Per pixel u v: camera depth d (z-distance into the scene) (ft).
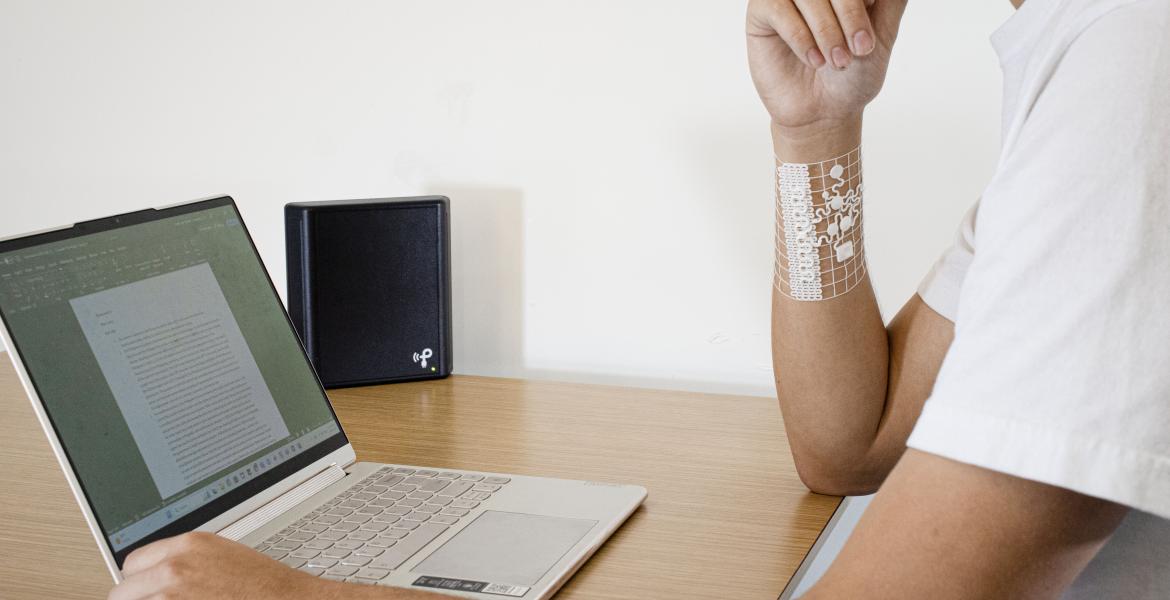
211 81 4.75
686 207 4.24
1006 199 1.82
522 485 3.09
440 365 4.31
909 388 3.15
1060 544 1.78
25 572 2.68
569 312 4.49
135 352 2.77
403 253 4.19
